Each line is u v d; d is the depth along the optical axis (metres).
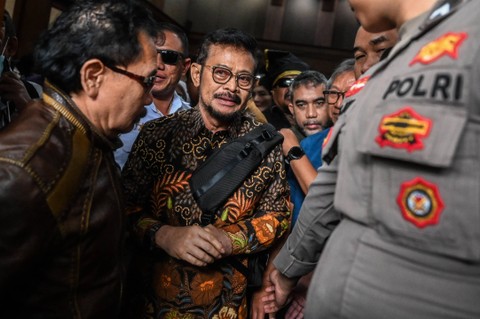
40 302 0.77
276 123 2.34
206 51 1.22
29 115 0.78
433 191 0.52
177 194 1.20
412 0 0.67
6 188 0.69
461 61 0.53
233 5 12.64
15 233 0.69
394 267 0.56
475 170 0.50
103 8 0.83
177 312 1.16
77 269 0.79
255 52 1.22
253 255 1.25
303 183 1.50
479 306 0.51
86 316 0.81
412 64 0.59
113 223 0.86
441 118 0.52
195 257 1.09
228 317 1.19
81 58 0.81
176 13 11.77
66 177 0.76
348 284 0.61
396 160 0.56
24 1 5.21
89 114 0.85
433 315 0.53
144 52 0.86
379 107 0.59
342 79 1.76
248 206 1.21
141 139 1.26
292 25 12.48
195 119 1.24
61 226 0.75
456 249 0.51
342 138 0.69
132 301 1.24
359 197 0.62
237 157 1.19
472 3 0.57
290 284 1.09
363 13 0.74
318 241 0.93
